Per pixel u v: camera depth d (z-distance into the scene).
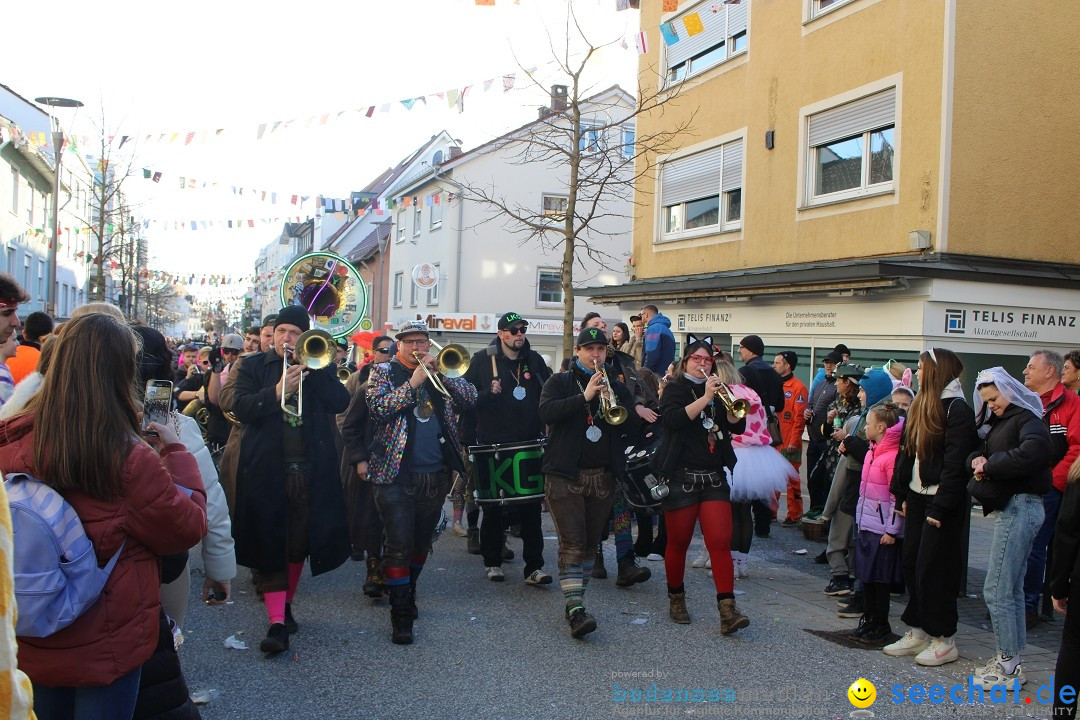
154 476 2.61
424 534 5.44
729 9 14.30
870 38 11.53
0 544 1.75
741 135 14.03
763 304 13.35
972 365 10.79
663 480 5.55
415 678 4.55
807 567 7.43
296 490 4.94
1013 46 10.84
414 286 30.88
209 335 19.94
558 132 14.06
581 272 27.81
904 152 10.99
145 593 2.65
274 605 4.90
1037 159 11.03
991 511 4.73
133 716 2.79
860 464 6.26
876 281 10.70
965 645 5.30
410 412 5.26
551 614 5.78
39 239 27.55
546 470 5.41
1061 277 10.98
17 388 2.73
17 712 1.75
